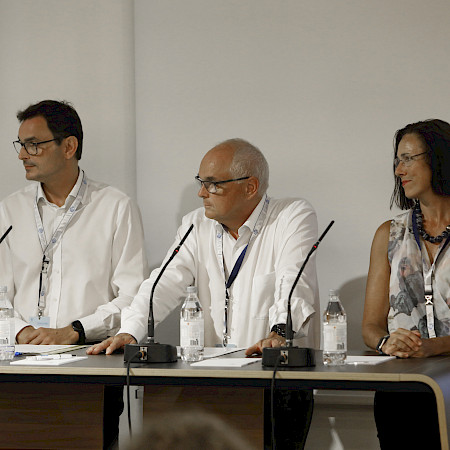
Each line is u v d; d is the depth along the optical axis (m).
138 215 7.28
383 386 3.65
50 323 6.93
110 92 8.30
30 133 6.93
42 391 4.75
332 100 7.84
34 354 5.03
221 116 8.10
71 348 5.39
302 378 3.74
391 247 5.77
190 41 8.18
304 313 5.41
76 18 8.38
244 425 4.46
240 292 6.35
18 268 7.09
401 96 7.70
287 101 7.94
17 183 8.37
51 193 7.18
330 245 7.82
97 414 4.67
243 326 6.28
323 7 7.87
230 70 8.09
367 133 7.77
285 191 7.93
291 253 6.10
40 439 4.75
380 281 5.81
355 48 7.79
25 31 8.44
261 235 6.41
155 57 8.26
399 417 5.27
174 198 8.21
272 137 7.97
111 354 4.88
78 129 7.16
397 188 6.03
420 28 7.67
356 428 7.49
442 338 4.74
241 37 8.06
